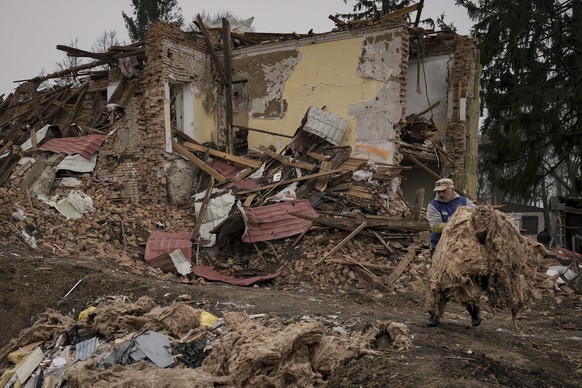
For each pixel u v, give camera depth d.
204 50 16.95
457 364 4.67
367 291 10.08
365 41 15.36
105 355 5.84
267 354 4.70
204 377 4.77
